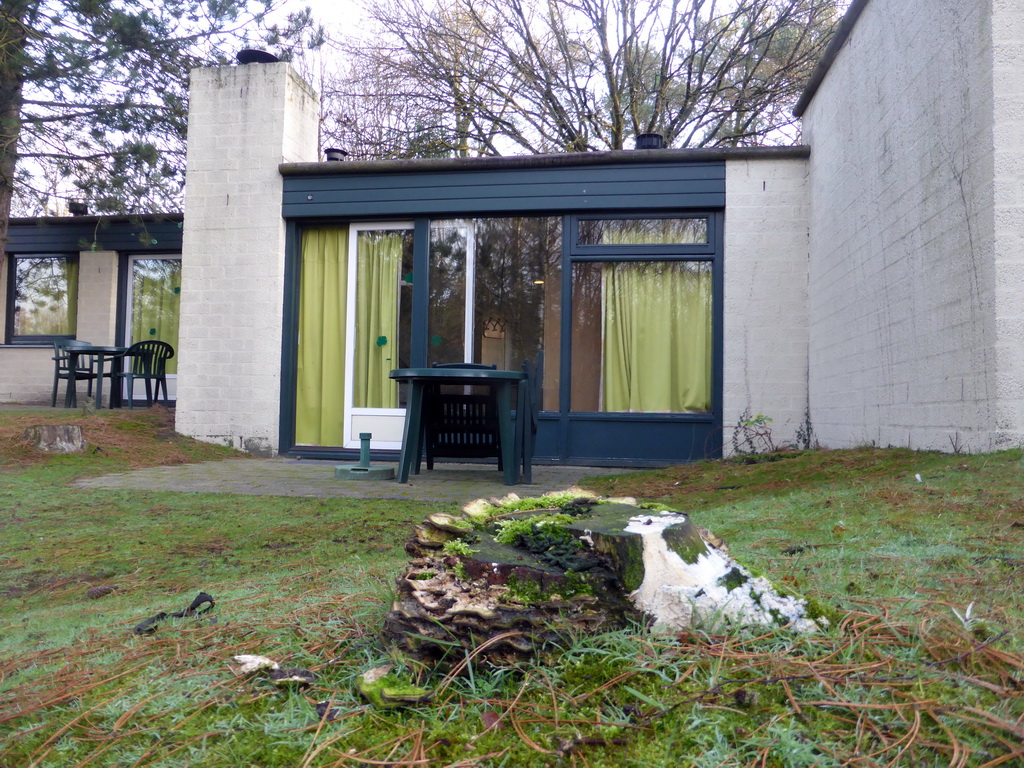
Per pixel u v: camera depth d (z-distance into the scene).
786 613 1.55
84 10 9.97
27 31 9.59
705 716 1.25
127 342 10.73
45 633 2.19
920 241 4.49
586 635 1.46
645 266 7.41
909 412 4.67
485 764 1.17
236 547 3.66
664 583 1.51
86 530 4.09
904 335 4.74
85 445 6.73
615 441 7.27
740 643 1.45
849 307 5.83
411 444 5.90
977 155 3.78
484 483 5.86
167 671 1.62
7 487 5.31
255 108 7.83
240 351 7.78
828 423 6.38
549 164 7.33
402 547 3.51
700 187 7.16
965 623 1.54
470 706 1.33
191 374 7.84
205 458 7.21
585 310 7.47
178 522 4.29
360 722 1.32
